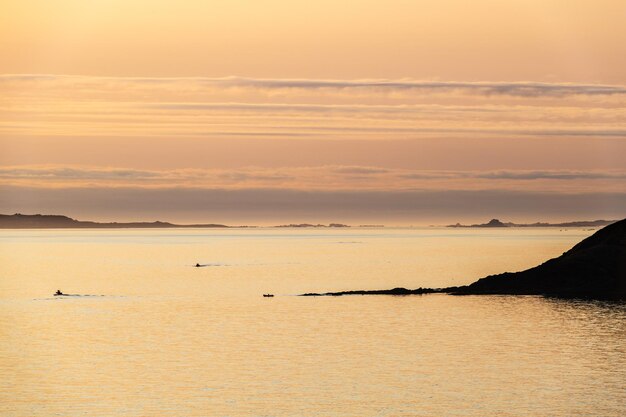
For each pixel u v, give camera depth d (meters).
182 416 111.62
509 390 124.44
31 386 128.00
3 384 129.38
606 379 130.88
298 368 139.75
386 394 122.25
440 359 146.62
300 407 115.56
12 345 163.88
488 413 112.56
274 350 156.25
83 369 140.00
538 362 144.25
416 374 135.00
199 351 156.00
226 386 127.06
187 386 127.31
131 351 156.38
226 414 112.31
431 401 118.38
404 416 111.44
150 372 137.12
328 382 129.62
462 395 121.50
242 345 162.00
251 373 135.88
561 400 118.88
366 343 163.00
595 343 161.50
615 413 112.38
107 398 120.56
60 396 122.00
